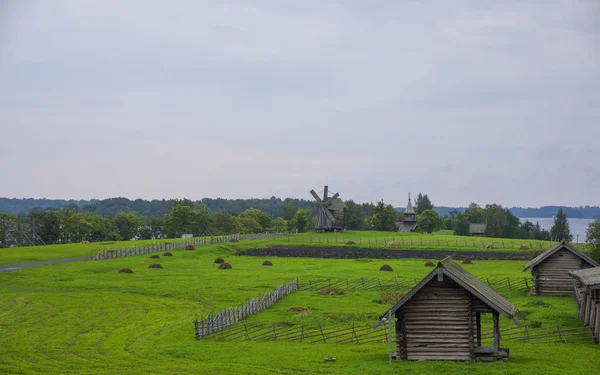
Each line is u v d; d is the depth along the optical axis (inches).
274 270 3811.5
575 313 2249.0
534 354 1577.3
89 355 1717.5
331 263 4244.6
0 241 7436.0
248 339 1951.3
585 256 2701.8
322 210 7500.0
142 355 1706.4
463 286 1475.1
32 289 3024.1
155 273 3622.0
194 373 1462.8
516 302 2593.5
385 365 1470.2
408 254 4849.9
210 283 3181.6
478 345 1566.2
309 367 1496.1
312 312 2393.0
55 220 7800.2
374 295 2834.6
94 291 2967.5
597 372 1348.4
